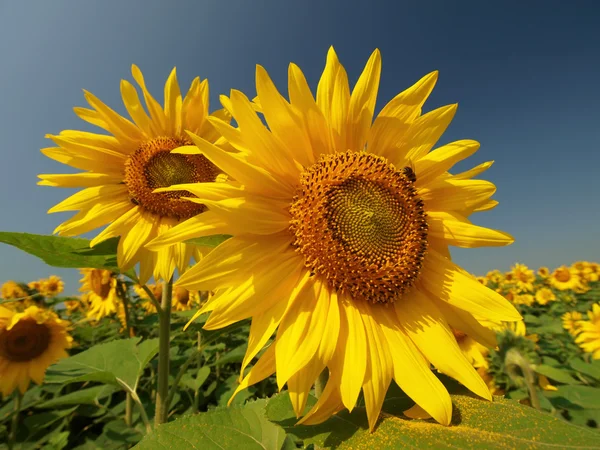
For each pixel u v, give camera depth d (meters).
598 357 0.67
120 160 0.41
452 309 0.23
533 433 0.16
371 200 0.23
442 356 0.21
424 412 0.19
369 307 0.22
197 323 0.35
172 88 0.42
